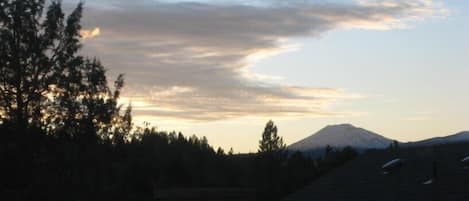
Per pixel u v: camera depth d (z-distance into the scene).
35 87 27.27
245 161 66.31
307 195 29.22
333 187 28.97
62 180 27.94
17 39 27.20
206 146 69.44
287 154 60.88
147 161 42.62
